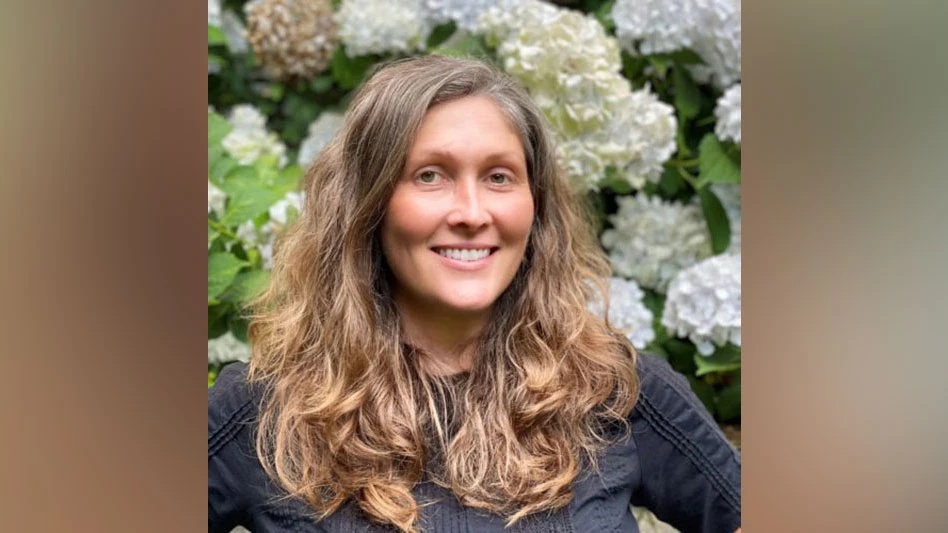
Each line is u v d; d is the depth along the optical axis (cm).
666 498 111
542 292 109
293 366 105
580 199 144
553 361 105
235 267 135
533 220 110
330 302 105
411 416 97
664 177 156
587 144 141
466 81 96
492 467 99
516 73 140
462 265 95
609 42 145
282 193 156
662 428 110
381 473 95
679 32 144
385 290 105
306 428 99
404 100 94
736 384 153
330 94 182
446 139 93
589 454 103
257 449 100
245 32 172
